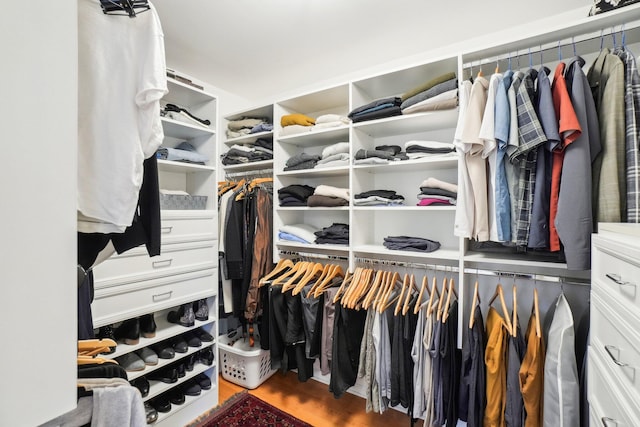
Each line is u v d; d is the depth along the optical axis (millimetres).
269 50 1967
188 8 1537
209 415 1805
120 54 742
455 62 1547
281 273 2113
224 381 2189
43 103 443
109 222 736
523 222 1184
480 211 1274
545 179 1143
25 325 418
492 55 1441
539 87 1140
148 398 1595
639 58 1205
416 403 1425
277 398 1958
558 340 1103
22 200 418
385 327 1566
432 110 1543
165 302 1670
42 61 443
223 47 1928
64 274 464
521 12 1601
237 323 2512
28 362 420
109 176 730
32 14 433
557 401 1062
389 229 2062
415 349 1438
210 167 1958
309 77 2383
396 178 2029
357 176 1881
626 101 1034
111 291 1441
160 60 761
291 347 1914
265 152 2328
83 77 704
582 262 999
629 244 657
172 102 2066
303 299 1808
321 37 1829
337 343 1644
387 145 1948
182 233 1768
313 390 2051
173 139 2092
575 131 1025
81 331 921
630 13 1089
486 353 1247
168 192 1831
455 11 1592
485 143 1234
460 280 1455
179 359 1858
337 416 1776
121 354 1522
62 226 462
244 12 1574
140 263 1560
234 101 2689
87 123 710
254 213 2090
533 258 1354
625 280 690
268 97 2750
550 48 1317
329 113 2342
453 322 1423
